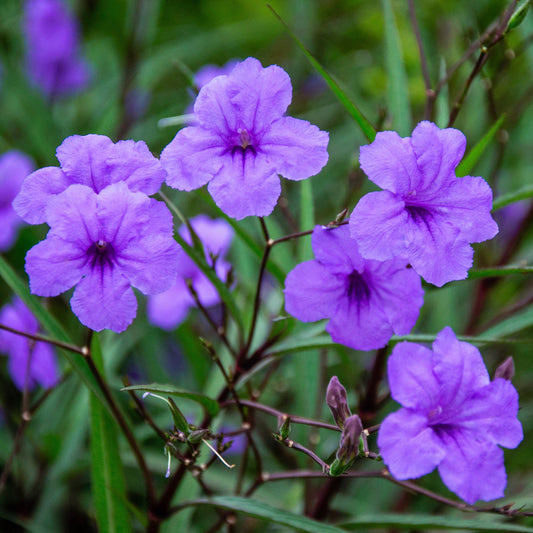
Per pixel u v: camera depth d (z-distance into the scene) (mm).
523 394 753
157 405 738
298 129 543
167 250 537
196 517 711
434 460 523
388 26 645
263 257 575
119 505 594
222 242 699
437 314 717
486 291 726
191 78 660
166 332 807
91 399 586
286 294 552
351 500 719
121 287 537
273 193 540
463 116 784
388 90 645
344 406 548
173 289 702
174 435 561
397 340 580
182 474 587
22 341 700
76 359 581
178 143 543
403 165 538
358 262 551
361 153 538
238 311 592
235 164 544
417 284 552
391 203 537
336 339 556
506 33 589
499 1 774
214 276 587
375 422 722
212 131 546
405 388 529
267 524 694
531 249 742
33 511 691
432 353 534
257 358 590
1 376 715
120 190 535
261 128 547
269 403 727
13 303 708
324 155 540
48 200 534
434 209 548
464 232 544
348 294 556
